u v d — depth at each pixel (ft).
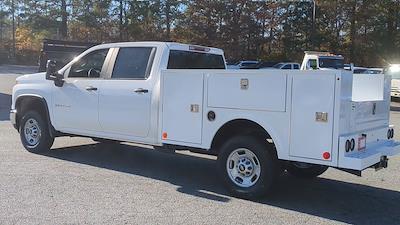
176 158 29.25
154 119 23.47
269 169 19.86
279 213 18.79
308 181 24.36
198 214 18.26
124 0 187.21
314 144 18.54
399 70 84.69
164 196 20.62
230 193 20.95
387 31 148.56
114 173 24.56
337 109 17.97
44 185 21.57
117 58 25.64
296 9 162.71
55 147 31.35
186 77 21.80
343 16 148.15
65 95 27.25
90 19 190.49
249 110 20.02
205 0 157.07
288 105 18.99
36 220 16.92
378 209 19.83
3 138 33.86
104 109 25.48
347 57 150.82
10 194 19.98
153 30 180.34
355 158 17.84
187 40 162.09
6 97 67.31
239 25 156.35
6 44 227.40
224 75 20.62
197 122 21.61
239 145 20.44
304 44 159.94
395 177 25.70
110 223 16.87
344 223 17.89
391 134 22.70
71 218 17.25
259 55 159.94
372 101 20.59
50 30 208.74
